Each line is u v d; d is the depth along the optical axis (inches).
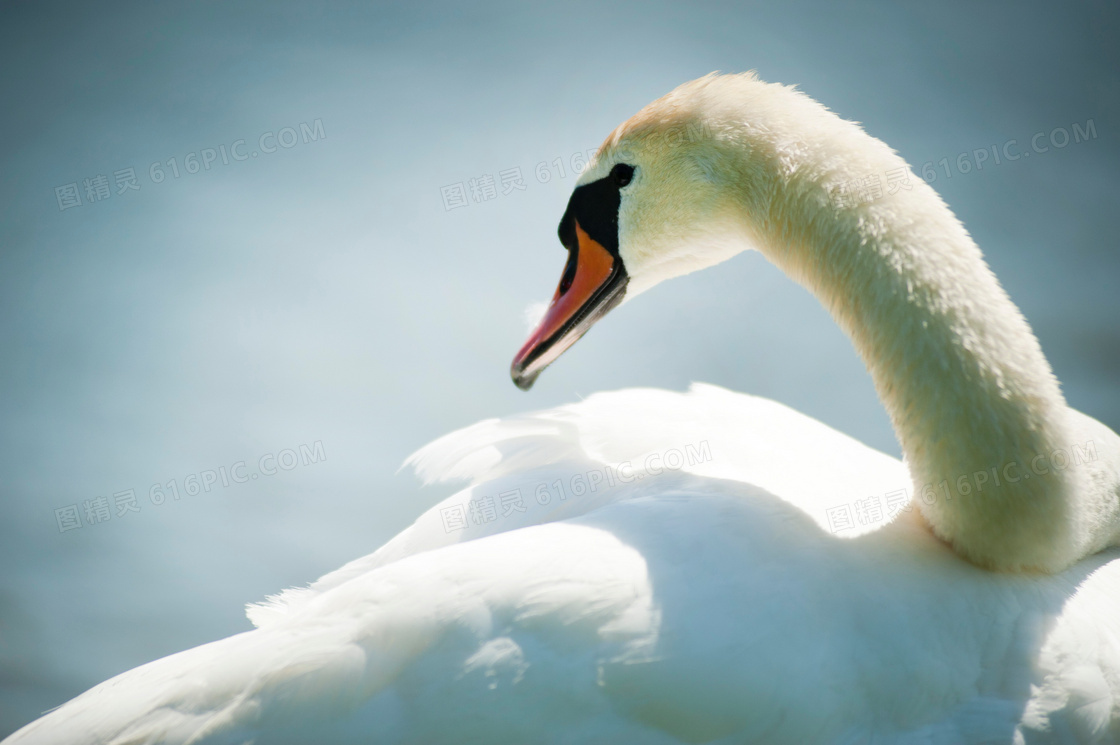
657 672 159.9
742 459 221.6
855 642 169.6
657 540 174.7
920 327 181.6
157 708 166.2
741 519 181.3
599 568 167.8
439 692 159.2
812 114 209.2
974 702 172.9
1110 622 190.1
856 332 191.8
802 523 186.2
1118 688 181.5
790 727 161.9
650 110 232.8
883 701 168.4
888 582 177.2
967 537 181.8
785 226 203.3
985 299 181.3
